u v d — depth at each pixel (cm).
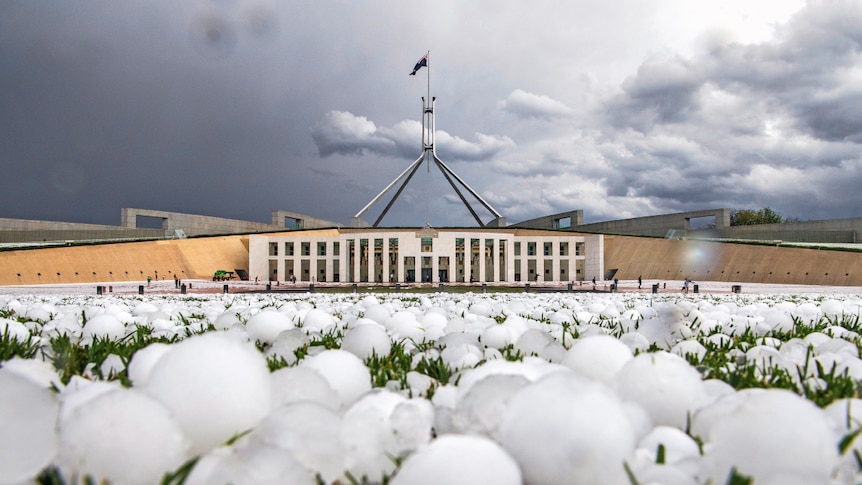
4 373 131
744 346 396
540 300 1052
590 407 125
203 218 8044
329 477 132
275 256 6531
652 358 193
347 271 6247
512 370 189
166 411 131
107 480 117
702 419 170
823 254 4753
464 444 113
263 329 390
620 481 120
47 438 123
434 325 452
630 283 5553
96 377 261
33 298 1227
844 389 229
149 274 5722
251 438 139
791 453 124
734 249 5559
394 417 158
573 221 8219
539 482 123
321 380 182
